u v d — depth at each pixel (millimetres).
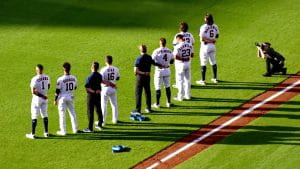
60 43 108312
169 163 80062
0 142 84500
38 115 88312
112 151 82250
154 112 91312
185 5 119812
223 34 111062
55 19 115250
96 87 84938
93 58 104000
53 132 86812
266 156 80812
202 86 97812
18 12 117125
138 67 88500
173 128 87375
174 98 94812
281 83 98062
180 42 91750
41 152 82438
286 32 111375
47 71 100812
